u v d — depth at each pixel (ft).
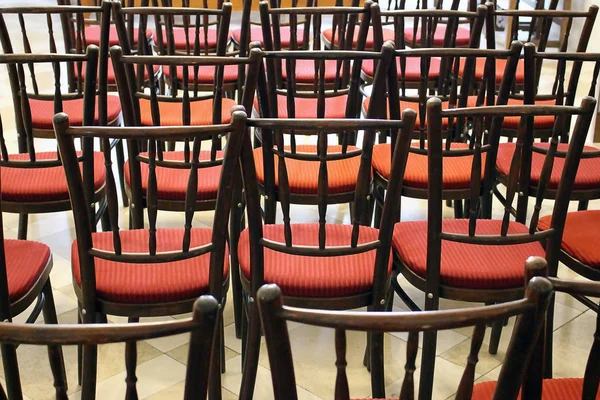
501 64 11.70
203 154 8.50
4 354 4.60
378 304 6.24
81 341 3.08
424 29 11.66
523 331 3.37
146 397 7.20
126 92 7.07
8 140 13.44
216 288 6.04
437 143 5.64
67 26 11.41
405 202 11.50
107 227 9.40
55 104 7.53
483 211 8.39
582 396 4.30
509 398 3.61
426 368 6.28
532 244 6.81
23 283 6.11
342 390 3.54
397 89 7.64
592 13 9.14
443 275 6.34
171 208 7.75
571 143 5.91
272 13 8.81
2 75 17.46
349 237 6.86
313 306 6.22
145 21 10.30
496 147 7.48
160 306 6.08
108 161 6.84
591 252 6.77
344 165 8.22
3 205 7.73
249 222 5.97
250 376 6.68
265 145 6.75
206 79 11.13
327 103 10.37
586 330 8.42
